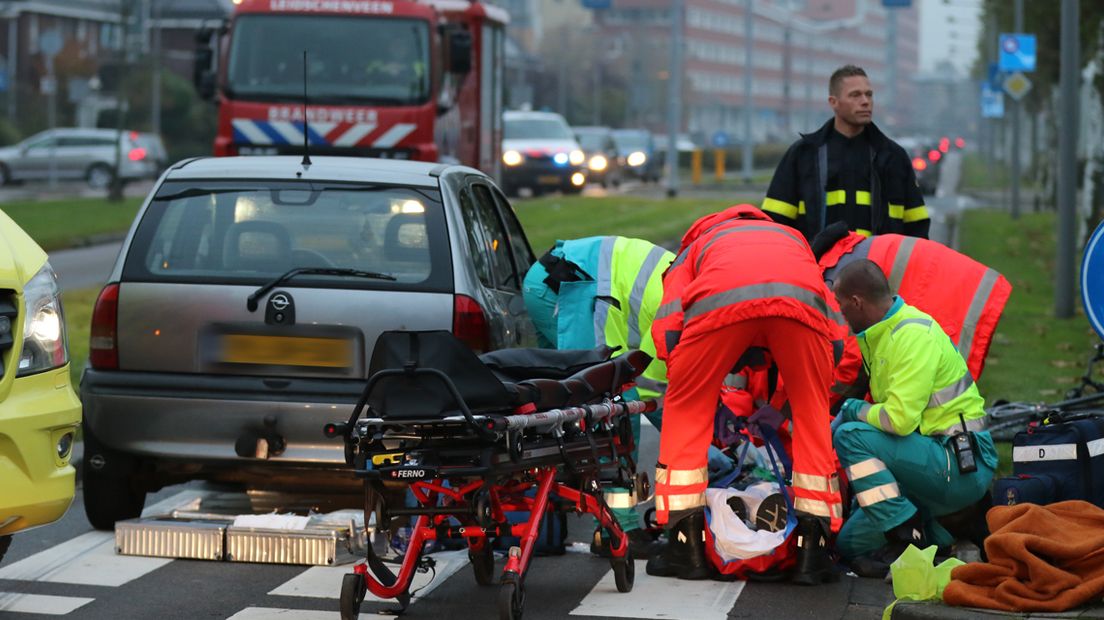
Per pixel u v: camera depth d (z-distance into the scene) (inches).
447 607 737.6
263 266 842.2
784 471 811.4
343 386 815.1
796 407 768.3
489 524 669.9
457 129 2266.2
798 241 777.6
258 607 730.8
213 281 835.4
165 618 710.5
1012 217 3917.3
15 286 670.5
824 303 761.6
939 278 879.7
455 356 661.9
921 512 830.5
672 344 773.3
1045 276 2516.0
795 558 788.0
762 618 715.4
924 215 1004.6
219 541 824.3
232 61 2041.1
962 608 669.9
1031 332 1827.0
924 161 5147.6
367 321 821.9
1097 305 761.0
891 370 800.3
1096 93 2544.3
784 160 1004.6
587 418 723.4
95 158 5792.3
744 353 776.3
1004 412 1077.1
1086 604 663.8
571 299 852.0
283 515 848.3
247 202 862.5
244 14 2043.6
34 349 681.6
